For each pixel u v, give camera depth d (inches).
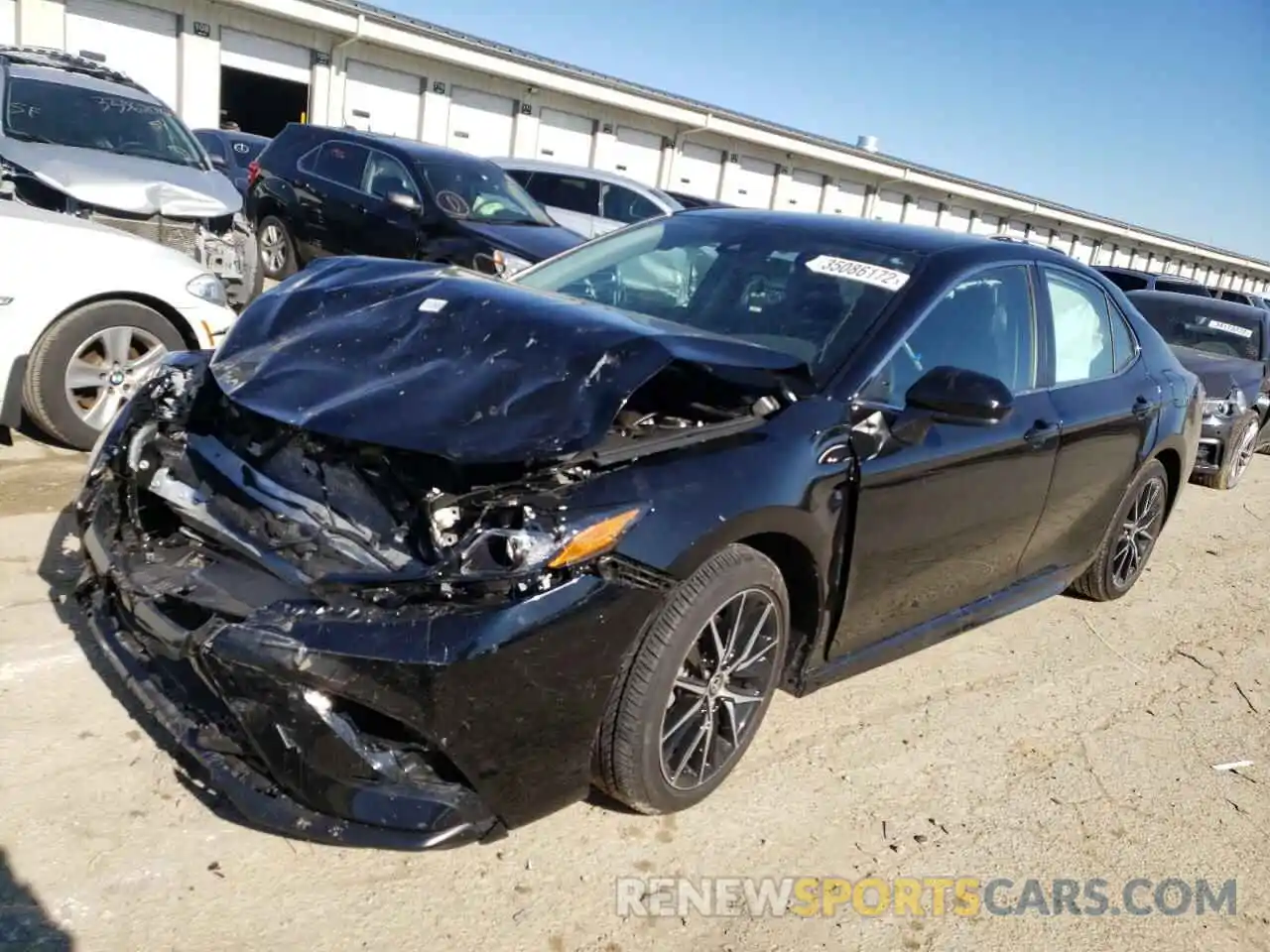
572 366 106.2
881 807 126.3
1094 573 201.2
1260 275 2458.2
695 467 105.0
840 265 142.9
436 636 88.9
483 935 95.7
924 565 137.5
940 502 134.1
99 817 101.7
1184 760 150.7
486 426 99.3
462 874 103.3
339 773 89.8
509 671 91.0
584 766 100.9
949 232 161.5
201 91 822.5
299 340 120.4
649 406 113.7
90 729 114.7
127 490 118.1
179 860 98.3
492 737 92.0
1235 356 358.6
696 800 116.4
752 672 118.6
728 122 1173.1
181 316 200.7
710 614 105.8
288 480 108.3
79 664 126.2
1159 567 243.3
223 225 268.5
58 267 186.5
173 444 119.0
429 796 92.0
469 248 357.4
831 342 130.1
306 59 876.6
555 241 374.0
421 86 953.5
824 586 121.5
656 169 1168.8
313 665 87.8
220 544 108.6
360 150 389.1
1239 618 215.6
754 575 110.3
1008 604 165.8
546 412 100.7
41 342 186.4
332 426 101.7
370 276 134.5
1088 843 126.3
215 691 92.5
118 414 125.5
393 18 886.4
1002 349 150.7
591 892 103.6
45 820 100.1
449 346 113.2
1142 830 130.8
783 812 121.7
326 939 92.2
